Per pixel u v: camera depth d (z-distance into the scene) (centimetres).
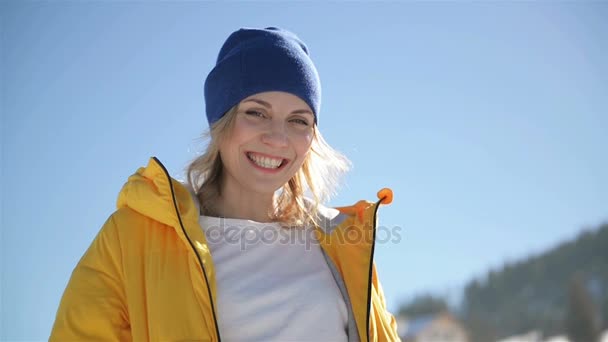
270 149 208
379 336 211
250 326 193
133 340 183
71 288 190
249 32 218
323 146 232
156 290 186
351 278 210
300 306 201
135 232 197
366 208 221
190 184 220
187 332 181
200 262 186
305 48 226
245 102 209
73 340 183
